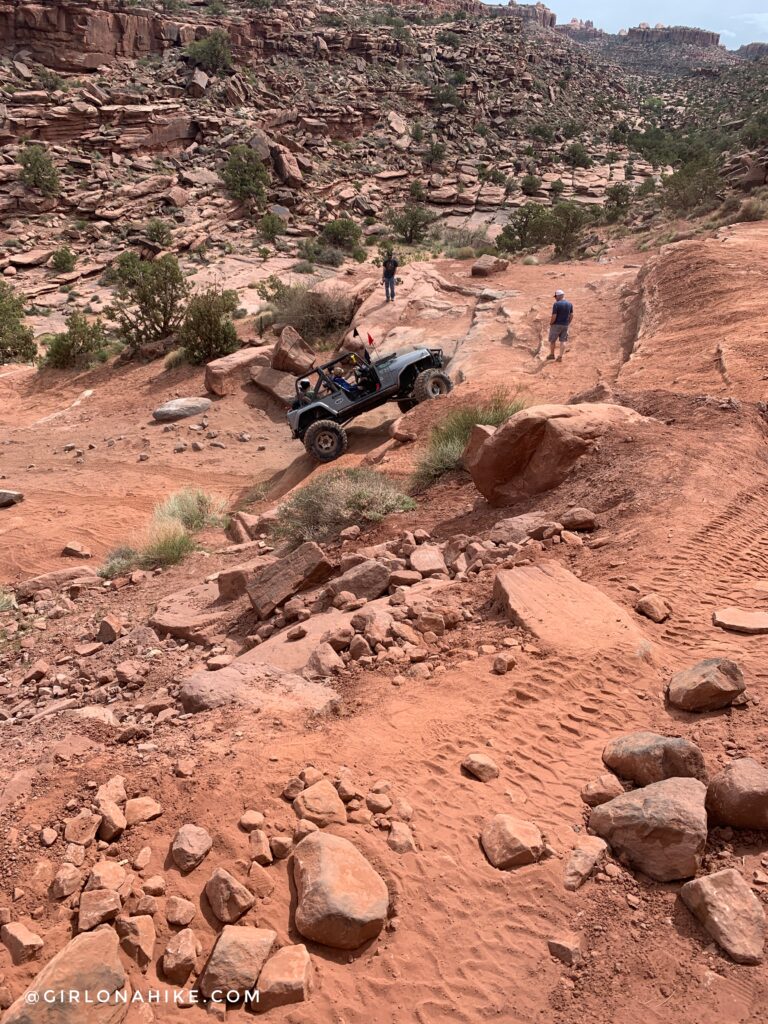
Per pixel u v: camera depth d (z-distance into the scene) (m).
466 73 120.44
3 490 16.92
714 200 50.81
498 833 3.45
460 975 2.92
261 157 74.69
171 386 25.52
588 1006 2.75
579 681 4.60
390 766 3.98
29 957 2.93
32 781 3.95
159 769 3.97
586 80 157.25
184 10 102.38
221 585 8.64
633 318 19.64
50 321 44.50
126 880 3.23
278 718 4.52
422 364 16.11
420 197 82.88
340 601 6.78
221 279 51.06
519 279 28.08
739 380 11.71
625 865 3.35
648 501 7.18
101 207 63.31
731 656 4.80
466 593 6.11
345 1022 2.76
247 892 3.16
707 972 2.82
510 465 8.68
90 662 7.74
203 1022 2.77
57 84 76.31
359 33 112.88
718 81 196.62
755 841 3.37
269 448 19.81
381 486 10.27
